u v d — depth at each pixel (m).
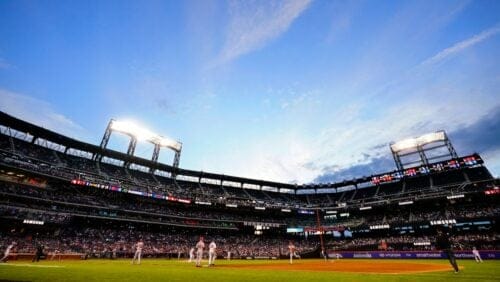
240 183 82.75
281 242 69.25
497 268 18.95
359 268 20.94
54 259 37.34
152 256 48.53
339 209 71.81
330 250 61.88
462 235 53.22
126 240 51.53
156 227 59.69
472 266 22.52
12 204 40.25
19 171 44.00
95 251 44.06
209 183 78.44
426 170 68.69
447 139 69.75
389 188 74.19
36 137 54.03
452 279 10.73
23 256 35.12
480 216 51.50
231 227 65.62
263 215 74.19
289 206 75.94
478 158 62.38
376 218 68.06
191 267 20.12
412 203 61.22
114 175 60.03
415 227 58.81
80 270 14.80
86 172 54.88
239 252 59.44
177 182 72.62
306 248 65.75
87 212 48.47
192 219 61.38
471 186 58.62
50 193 46.88
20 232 41.88
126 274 12.76
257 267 21.97
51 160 52.06
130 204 56.75
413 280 10.38
